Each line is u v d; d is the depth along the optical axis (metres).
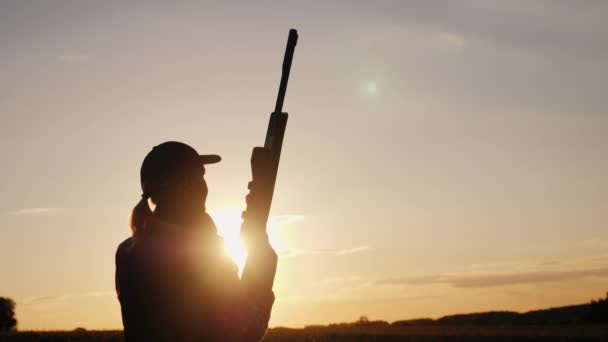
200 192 3.21
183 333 2.96
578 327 93.88
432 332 82.88
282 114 3.05
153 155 3.18
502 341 62.38
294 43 3.06
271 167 3.00
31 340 42.97
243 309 2.91
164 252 3.02
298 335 52.69
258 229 2.97
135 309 3.06
